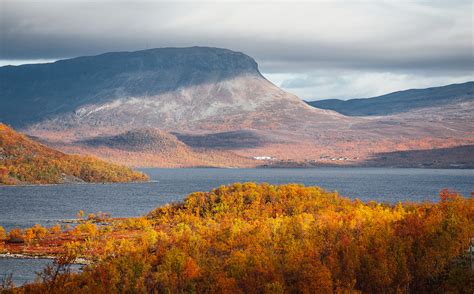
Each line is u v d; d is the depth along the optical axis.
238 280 74.19
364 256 77.62
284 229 101.44
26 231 131.12
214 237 100.75
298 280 73.69
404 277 75.88
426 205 127.94
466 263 77.88
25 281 87.94
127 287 73.62
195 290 73.75
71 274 82.75
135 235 128.25
